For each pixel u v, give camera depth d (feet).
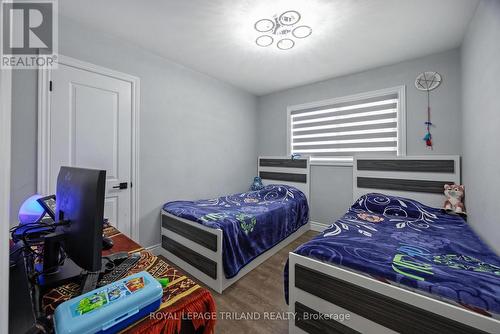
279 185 11.91
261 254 7.84
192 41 7.50
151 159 8.38
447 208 7.23
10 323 1.86
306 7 5.73
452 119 7.90
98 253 2.23
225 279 6.27
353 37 7.13
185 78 9.47
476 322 2.80
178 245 7.60
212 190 10.85
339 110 10.65
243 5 5.71
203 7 5.81
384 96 9.41
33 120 5.82
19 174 5.64
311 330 4.24
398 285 3.45
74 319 1.79
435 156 8.02
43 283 2.62
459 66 7.75
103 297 2.07
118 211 7.53
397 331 3.34
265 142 13.51
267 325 5.02
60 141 6.26
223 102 11.32
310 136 11.68
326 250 4.45
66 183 2.91
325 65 9.25
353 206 8.59
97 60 6.92
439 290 3.13
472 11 5.84
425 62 8.39
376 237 5.38
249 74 10.29
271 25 6.53
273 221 8.39
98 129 7.01
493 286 3.15
